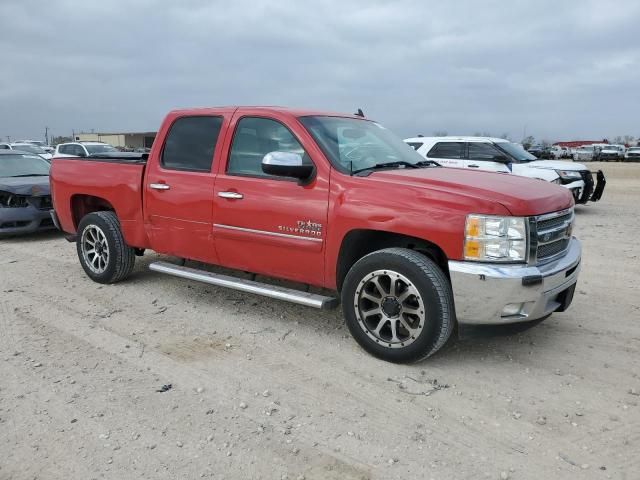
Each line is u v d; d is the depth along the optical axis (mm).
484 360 4277
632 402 3643
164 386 3855
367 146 4902
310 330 4902
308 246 4449
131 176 5730
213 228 5035
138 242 5832
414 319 4105
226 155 4992
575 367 4160
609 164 50406
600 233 10086
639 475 2895
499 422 3406
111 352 4430
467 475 2900
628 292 6078
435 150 13109
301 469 2951
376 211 4066
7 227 9062
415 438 3236
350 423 3400
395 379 3965
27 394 3734
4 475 2891
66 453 3080
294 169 4312
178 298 5789
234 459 3033
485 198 3807
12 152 10883
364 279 4180
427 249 4180
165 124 5512
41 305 5578
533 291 3770
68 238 6695
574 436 3254
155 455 3066
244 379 3973
